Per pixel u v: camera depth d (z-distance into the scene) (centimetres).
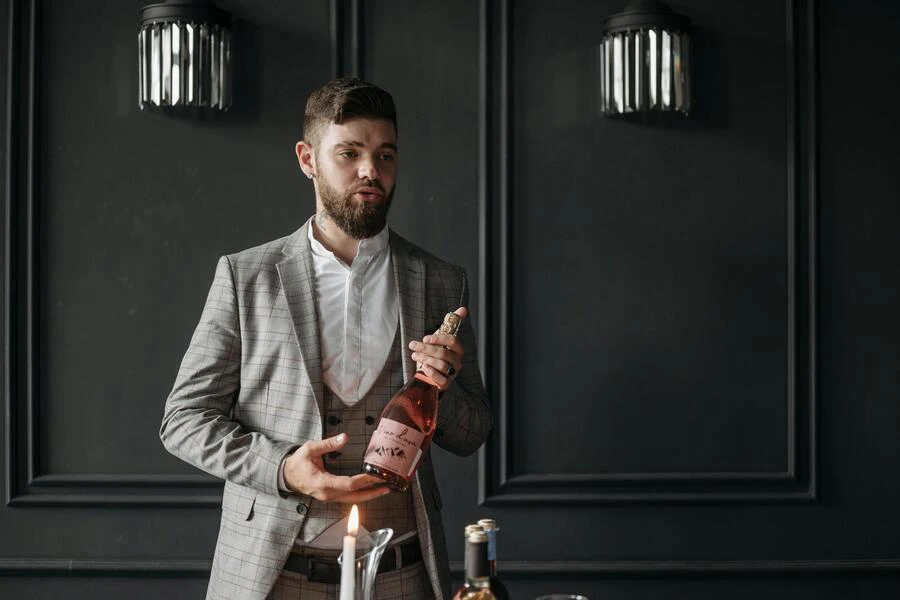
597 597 240
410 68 240
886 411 242
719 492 242
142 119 238
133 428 238
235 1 237
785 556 242
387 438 146
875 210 243
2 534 237
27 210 236
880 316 243
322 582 163
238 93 238
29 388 235
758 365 242
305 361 166
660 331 242
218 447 162
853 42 242
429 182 240
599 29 241
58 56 238
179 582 237
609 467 241
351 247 175
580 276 241
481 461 239
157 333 238
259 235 239
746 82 242
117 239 238
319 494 151
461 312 154
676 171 242
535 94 241
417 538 171
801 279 242
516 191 241
